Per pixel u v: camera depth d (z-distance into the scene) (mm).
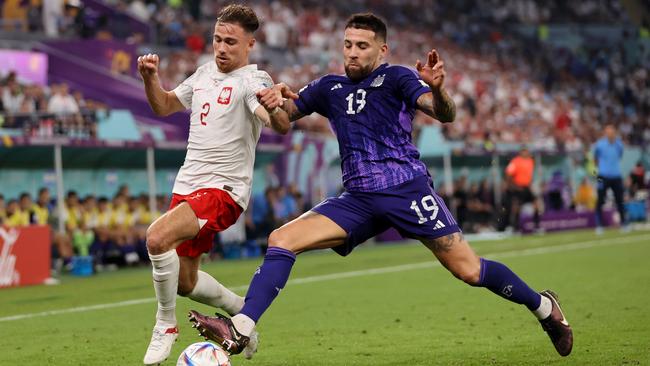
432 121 89750
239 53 22656
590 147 105750
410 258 59656
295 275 49500
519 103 120125
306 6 116625
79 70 73875
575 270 47875
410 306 35188
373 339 27578
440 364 23359
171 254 21469
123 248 59906
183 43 89125
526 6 155125
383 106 21422
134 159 64125
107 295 42250
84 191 62219
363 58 21453
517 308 33719
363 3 128125
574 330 28109
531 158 84312
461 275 21547
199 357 19703
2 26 80188
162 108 22875
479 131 96688
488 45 138750
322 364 23609
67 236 55438
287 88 21031
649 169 104438
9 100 62969
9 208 54375
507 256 58969
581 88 141125
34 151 58156
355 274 49219
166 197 65500
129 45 75750
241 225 67875
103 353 25891
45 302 40031
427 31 133625
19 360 24938
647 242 66875
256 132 23094
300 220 21594
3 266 47344
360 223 21578
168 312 21938
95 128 61688
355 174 21531
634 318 30375
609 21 156375
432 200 21391
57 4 82875
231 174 22547
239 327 20172
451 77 112750
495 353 24766
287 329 29859
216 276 50906
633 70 149250
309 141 72938
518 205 82750
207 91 22703
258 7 105938
